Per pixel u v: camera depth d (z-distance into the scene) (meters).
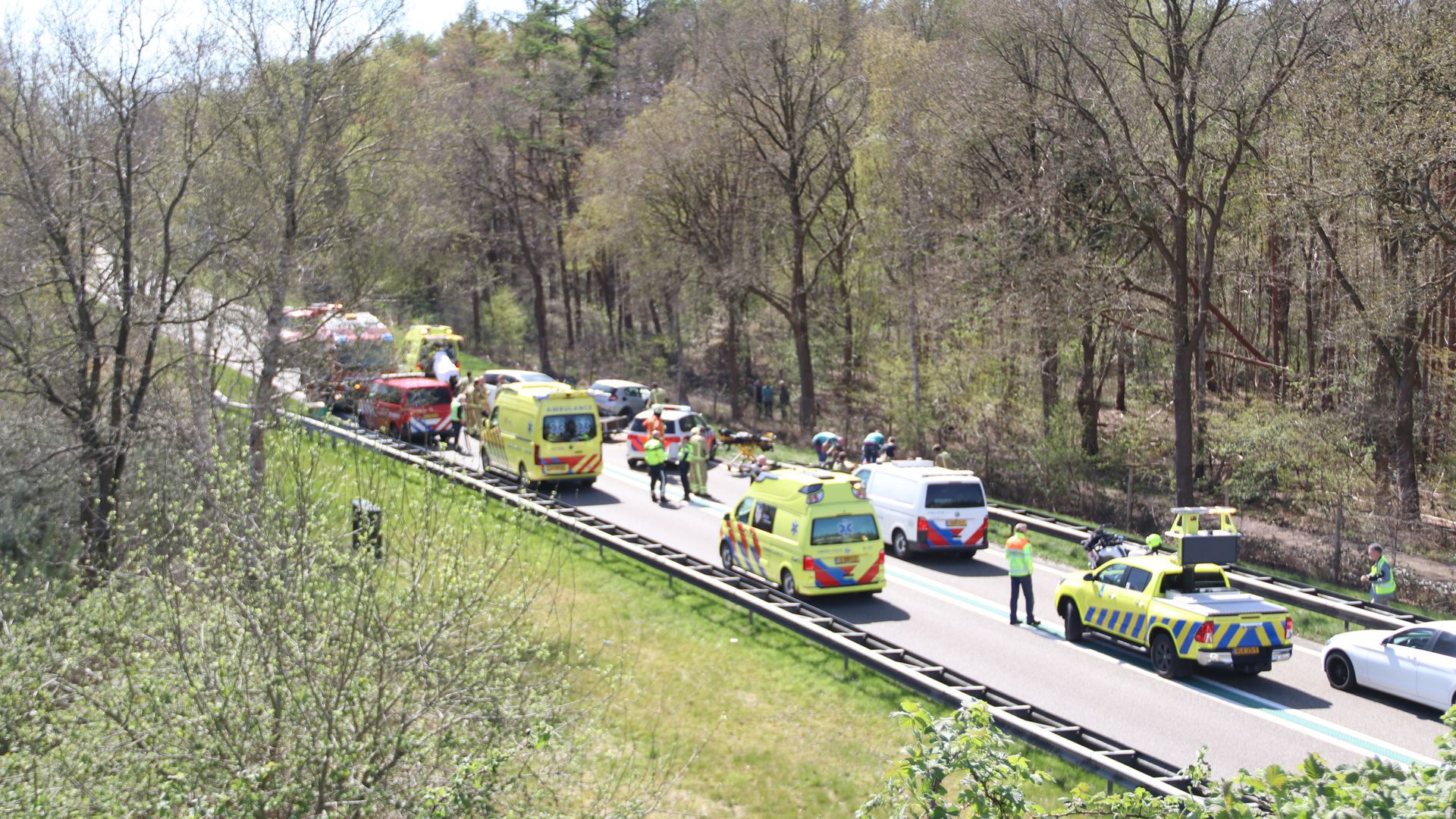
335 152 25.00
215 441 15.49
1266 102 27.59
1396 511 25.33
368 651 9.75
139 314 20.28
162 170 21.95
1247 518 27.14
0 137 20.19
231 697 9.01
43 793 8.57
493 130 60.44
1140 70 28.50
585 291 82.69
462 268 50.38
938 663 17.56
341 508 12.90
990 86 33.38
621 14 74.56
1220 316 33.09
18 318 20.27
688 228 47.81
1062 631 19.53
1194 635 16.41
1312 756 6.02
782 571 21.08
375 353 32.84
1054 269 31.30
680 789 13.55
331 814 8.92
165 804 8.34
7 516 17.81
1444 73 24.45
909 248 38.66
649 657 17.94
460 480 17.53
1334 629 19.66
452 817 9.28
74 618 10.36
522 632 13.62
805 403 46.22
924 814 6.50
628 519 28.23
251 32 23.72
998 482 32.16
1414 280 27.19
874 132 42.84
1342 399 31.00
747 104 45.75
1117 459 32.47
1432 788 5.45
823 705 16.08
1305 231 30.78
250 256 23.03
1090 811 6.75
